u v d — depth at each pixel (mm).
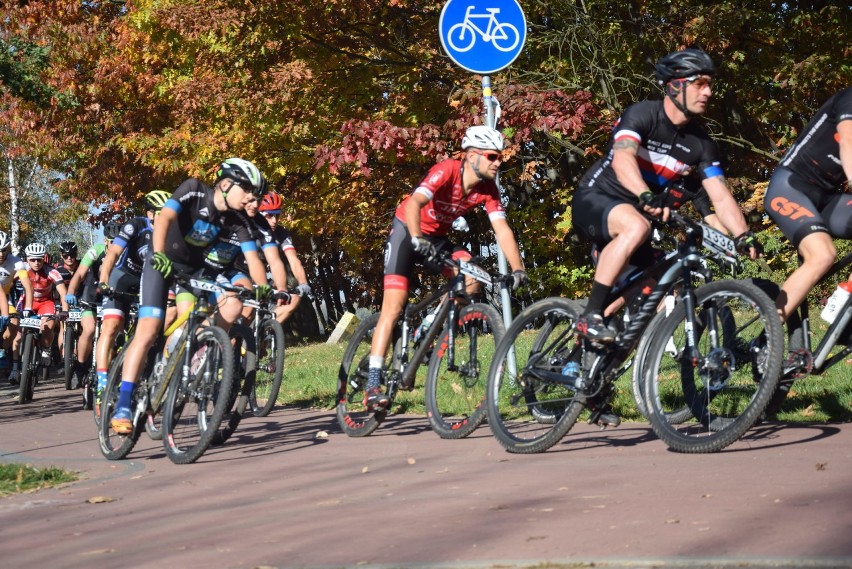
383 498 4945
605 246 6016
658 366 5758
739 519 3781
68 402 12883
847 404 6789
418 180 23078
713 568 3170
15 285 15961
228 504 5141
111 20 25594
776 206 5941
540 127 15695
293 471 6203
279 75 18609
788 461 5055
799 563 3113
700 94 5805
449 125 16000
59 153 26453
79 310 14828
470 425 7137
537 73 16562
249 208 7516
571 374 6168
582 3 17031
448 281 7383
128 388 7348
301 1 17891
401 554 3676
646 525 3811
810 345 5887
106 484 6168
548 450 6277
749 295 5445
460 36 8414
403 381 7539
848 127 5629
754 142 18812
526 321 6520
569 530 3836
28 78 17328
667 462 5352
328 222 23812
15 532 4738
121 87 23859
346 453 6891
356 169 22219
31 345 13320
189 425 7012
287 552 3869
